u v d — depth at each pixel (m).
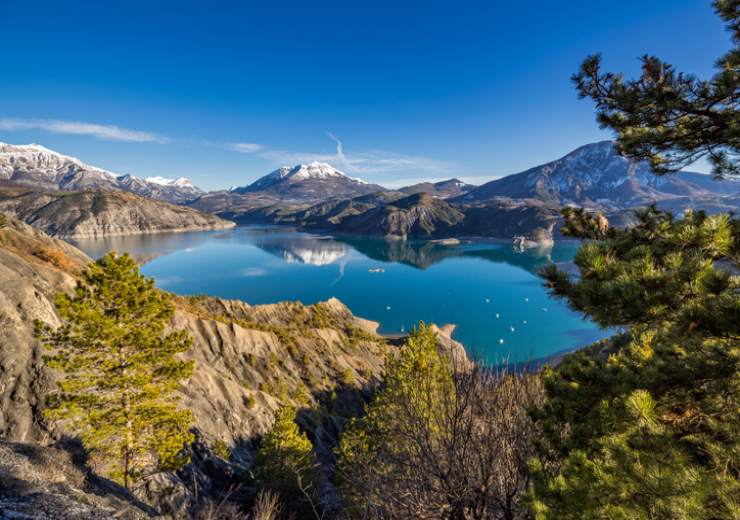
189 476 23.95
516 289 174.88
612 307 4.64
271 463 25.17
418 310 139.75
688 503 4.38
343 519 9.60
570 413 6.71
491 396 7.66
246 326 70.50
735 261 4.80
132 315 17.55
